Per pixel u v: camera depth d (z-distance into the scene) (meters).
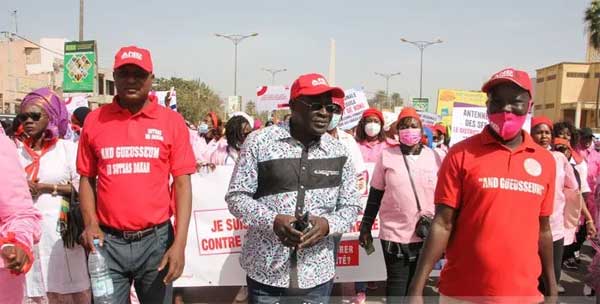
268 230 2.68
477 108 5.53
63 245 3.72
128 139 2.91
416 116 4.27
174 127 3.07
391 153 4.34
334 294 5.29
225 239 5.03
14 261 2.24
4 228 2.30
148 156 2.93
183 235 2.98
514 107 2.46
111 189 2.90
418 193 4.13
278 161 2.73
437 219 2.64
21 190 2.36
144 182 2.92
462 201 2.58
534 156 2.55
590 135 7.62
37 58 47.25
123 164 2.90
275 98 13.03
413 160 4.25
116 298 3.00
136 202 2.90
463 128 5.52
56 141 3.75
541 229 2.68
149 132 2.95
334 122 4.59
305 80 2.73
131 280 3.13
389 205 4.22
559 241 4.59
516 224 2.47
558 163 4.66
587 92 52.00
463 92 12.02
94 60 12.41
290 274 2.73
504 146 2.53
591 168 7.50
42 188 3.61
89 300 3.91
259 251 2.77
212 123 9.45
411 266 4.18
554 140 5.82
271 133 2.81
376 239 5.26
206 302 5.20
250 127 5.87
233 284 5.03
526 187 2.49
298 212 2.72
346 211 2.83
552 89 54.75
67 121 3.90
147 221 2.94
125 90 2.88
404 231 4.12
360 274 5.24
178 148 3.07
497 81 2.46
